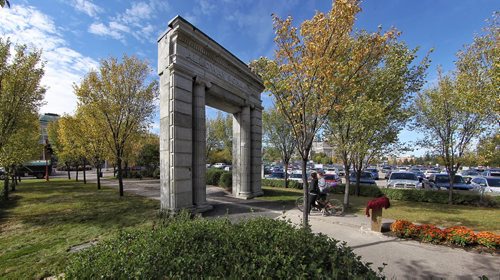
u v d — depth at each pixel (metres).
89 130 14.32
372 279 2.17
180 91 8.79
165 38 9.14
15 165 14.12
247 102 13.51
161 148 8.97
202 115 9.85
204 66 10.20
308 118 5.17
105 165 60.91
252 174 14.04
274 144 21.17
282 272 2.12
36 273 4.22
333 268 2.20
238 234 3.11
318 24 4.40
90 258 2.63
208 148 33.31
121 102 13.04
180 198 8.52
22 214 9.05
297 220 8.18
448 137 11.26
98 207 10.28
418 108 12.20
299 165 50.66
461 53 9.80
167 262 2.41
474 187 13.58
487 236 5.43
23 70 9.66
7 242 5.88
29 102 10.38
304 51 4.78
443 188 14.88
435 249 5.46
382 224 7.24
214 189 17.47
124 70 12.95
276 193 15.26
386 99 9.74
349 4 4.12
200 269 2.33
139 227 7.07
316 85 4.66
